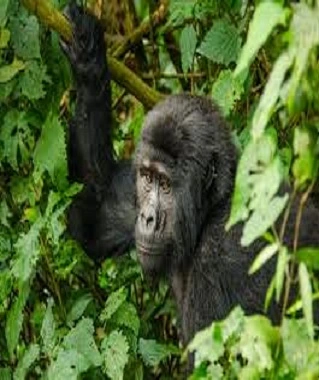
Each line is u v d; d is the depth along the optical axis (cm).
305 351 636
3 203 1165
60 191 1072
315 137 640
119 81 1118
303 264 609
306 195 640
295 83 603
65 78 1145
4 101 1132
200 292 1026
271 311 975
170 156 994
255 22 597
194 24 1127
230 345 689
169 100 1020
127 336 1082
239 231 1012
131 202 1105
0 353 1166
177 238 1009
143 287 1190
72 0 1088
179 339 1162
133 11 1280
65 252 1120
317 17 593
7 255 1151
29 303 1179
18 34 1111
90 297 1139
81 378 1082
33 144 1134
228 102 1047
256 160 632
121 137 1250
